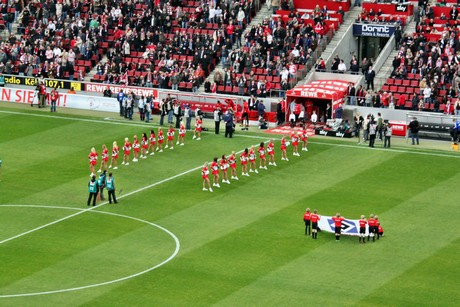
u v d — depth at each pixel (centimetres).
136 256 9806
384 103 14075
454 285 9244
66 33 16300
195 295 9000
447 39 14700
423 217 10831
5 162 12444
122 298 8944
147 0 16388
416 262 9731
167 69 15300
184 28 15988
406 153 12875
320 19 15438
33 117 14388
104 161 12144
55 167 12325
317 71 14938
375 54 15688
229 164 11856
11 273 9400
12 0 17175
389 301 8925
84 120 14262
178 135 13500
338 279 9344
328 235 10312
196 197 11356
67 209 10988
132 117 14500
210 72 15438
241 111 14325
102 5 16562
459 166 12400
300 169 12269
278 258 9775
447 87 14250
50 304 8825
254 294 9019
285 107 14238
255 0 16162
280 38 15262
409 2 15688
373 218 10206
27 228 10462
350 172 12175
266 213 10894
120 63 15588
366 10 15638
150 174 12112
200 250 9938
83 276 9362
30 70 15938
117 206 11088
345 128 13638
